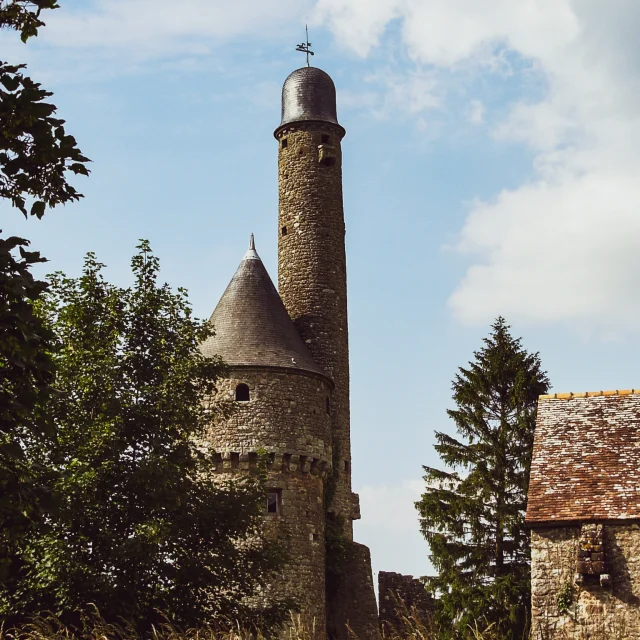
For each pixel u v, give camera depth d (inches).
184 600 987.3
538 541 908.6
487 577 1505.9
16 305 483.5
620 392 1039.0
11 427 500.4
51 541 903.1
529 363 1612.9
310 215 1787.6
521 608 1408.7
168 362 1074.1
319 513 1556.3
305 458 1529.3
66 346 1002.7
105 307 1063.6
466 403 1599.4
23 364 490.9
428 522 1547.7
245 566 1048.2
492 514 1529.3
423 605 1785.2
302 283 1763.0
